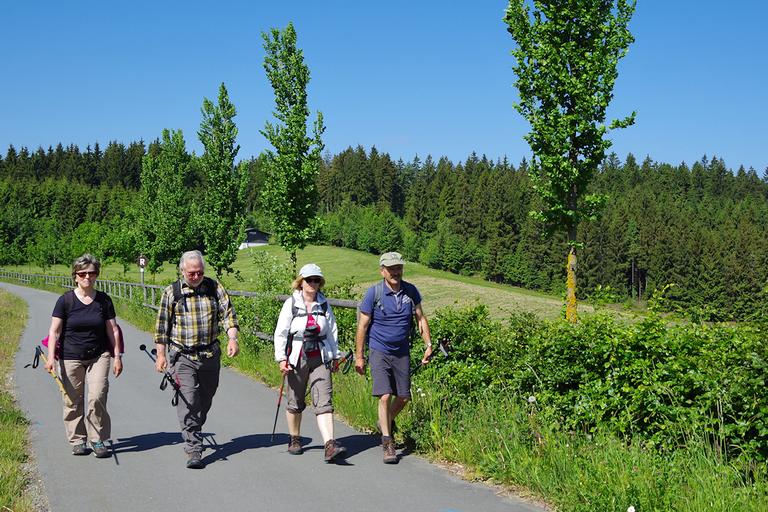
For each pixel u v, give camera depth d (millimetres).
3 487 5199
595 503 4465
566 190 17578
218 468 5906
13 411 7945
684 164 188750
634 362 5691
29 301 36406
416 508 4871
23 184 155875
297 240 23172
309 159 23109
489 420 6164
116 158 190000
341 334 9711
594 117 17734
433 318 7777
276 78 23062
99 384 6246
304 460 6148
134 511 4859
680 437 5254
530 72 17625
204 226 33469
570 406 6055
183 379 6027
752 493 4418
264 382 10352
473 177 158125
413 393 7031
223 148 33344
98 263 6418
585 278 100750
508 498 5094
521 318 7406
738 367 5059
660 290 6223
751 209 139500
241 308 12977
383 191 181375
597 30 17516
